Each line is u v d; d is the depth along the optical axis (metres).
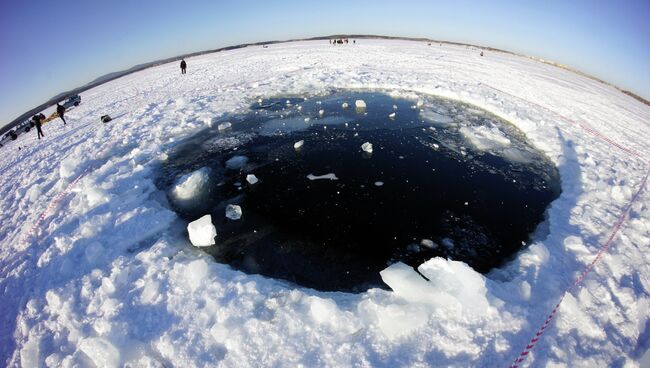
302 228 4.76
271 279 3.73
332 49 26.31
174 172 6.59
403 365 2.67
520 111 9.37
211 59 29.22
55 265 4.11
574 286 3.45
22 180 7.43
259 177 6.24
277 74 16.12
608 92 16.28
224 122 9.36
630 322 3.11
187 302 3.38
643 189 5.50
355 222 4.88
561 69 24.28
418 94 11.46
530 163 6.62
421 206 5.24
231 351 2.87
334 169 6.45
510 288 3.41
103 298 3.52
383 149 7.23
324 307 3.11
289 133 8.31
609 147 7.34
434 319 3.04
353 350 2.79
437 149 7.21
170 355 2.88
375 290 3.48
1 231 5.30
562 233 4.38
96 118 12.21
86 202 5.46
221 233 4.68
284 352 2.81
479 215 5.01
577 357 2.73
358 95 11.50
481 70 15.98
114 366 2.83
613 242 4.16
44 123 15.21
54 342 3.16
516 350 2.78
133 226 4.71
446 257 4.18
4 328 3.42
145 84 19.31
